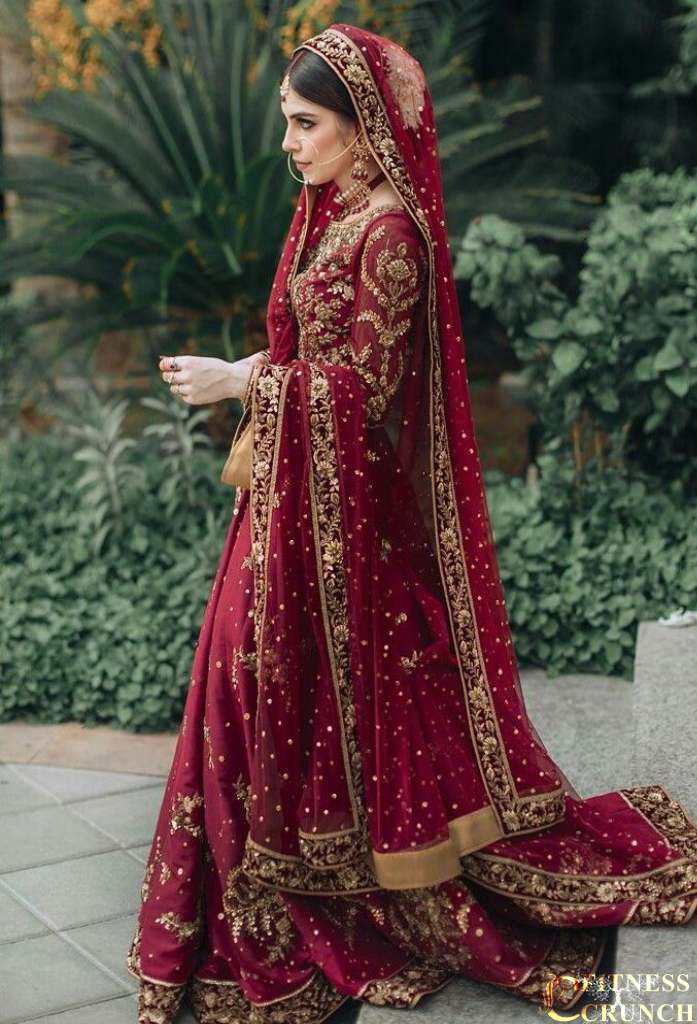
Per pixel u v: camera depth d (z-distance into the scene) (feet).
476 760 8.60
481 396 22.43
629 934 8.47
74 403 20.21
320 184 8.69
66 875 10.87
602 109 22.39
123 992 9.22
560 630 14.24
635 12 21.98
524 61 24.02
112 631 14.29
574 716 12.87
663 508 14.94
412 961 8.76
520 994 8.46
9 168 19.04
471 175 19.44
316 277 8.48
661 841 8.71
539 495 15.21
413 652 8.46
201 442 18.10
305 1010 8.56
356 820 8.38
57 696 14.12
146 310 18.95
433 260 8.33
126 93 18.90
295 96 8.32
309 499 8.21
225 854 8.66
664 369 13.93
